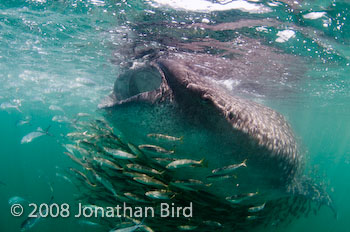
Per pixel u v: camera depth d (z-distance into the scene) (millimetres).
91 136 6574
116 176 5820
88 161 6773
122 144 5586
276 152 4789
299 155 6320
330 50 8273
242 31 7094
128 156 4562
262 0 5547
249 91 15375
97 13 6938
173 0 5781
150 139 4227
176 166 3879
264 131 4609
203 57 9180
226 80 11836
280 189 5590
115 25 7508
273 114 6387
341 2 5441
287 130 6176
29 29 9062
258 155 4457
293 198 7684
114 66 12211
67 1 6543
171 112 3984
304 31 6906
